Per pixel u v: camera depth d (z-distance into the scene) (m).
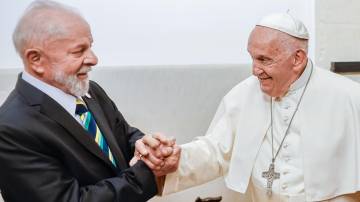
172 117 2.19
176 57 2.18
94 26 2.07
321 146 1.56
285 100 1.64
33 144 1.24
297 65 1.55
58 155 1.29
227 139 1.77
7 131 1.21
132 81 2.12
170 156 1.56
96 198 1.27
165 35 2.15
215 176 1.79
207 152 1.74
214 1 2.19
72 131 1.32
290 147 1.62
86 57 1.32
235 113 1.76
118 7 2.08
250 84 1.77
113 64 2.11
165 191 1.66
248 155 1.69
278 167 1.63
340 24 2.31
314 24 2.27
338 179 1.56
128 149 1.71
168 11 2.14
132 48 2.12
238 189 1.68
